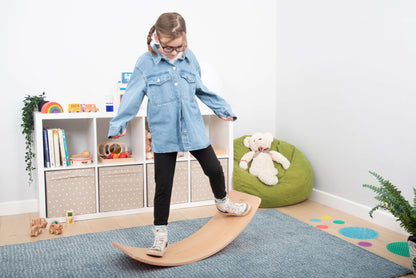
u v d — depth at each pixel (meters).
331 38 2.52
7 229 2.14
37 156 2.20
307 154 2.82
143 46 2.72
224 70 3.00
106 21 2.60
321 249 1.78
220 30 2.96
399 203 1.62
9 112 2.42
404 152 2.02
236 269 1.57
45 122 2.49
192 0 2.84
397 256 1.74
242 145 2.89
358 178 2.35
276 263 1.62
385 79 2.12
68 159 2.30
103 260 1.67
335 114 2.52
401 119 2.03
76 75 2.55
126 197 2.40
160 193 1.62
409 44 1.96
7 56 2.38
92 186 2.31
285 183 2.55
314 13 2.68
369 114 2.24
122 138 2.72
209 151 1.71
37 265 1.62
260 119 3.16
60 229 2.06
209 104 1.77
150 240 1.93
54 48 2.48
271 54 3.15
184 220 2.26
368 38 2.22
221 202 1.82
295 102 2.93
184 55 1.65
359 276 1.50
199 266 1.60
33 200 2.51
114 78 2.65
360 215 2.32
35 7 2.42
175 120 1.61
